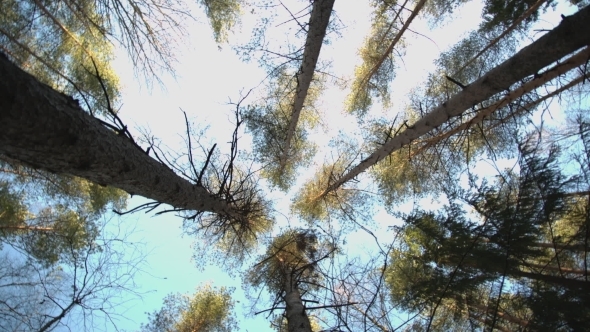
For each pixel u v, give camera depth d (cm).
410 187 1037
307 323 562
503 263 427
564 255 488
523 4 651
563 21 347
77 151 225
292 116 908
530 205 400
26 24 651
